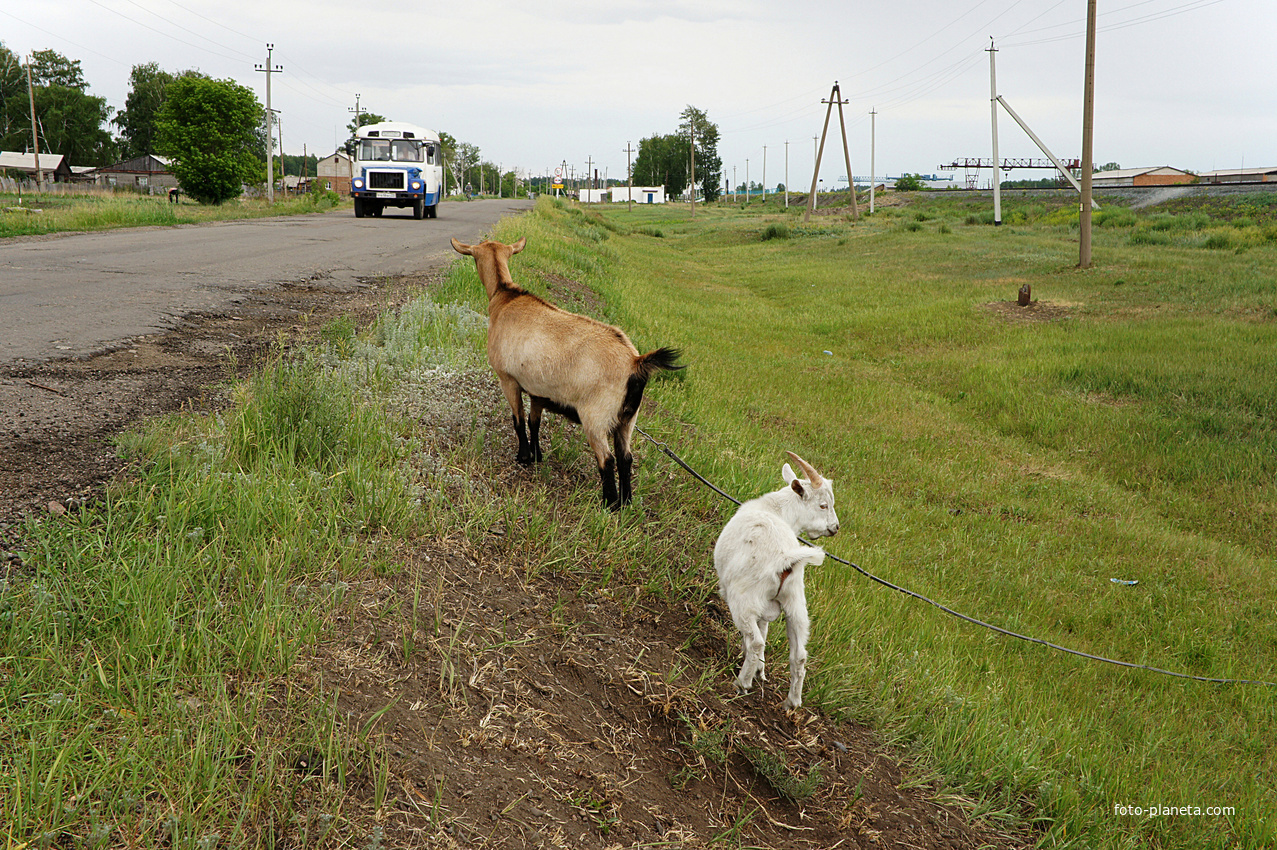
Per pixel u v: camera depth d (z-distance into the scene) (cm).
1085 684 604
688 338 1620
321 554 406
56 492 418
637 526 556
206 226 2445
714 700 423
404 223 3020
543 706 369
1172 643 676
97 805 249
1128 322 1775
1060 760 473
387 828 275
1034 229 4369
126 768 266
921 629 599
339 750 291
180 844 247
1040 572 775
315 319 973
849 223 5584
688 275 3095
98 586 334
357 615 375
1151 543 846
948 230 4244
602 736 370
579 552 507
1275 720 581
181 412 552
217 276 1244
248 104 4422
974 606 701
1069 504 956
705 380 1255
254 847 255
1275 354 1395
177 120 4366
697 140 14412
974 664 582
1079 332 1717
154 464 458
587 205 11450
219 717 287
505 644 392
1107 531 874
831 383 1453
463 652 377
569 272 1791
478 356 827
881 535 808
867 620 579
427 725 329
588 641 430
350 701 324
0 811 238
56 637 301
